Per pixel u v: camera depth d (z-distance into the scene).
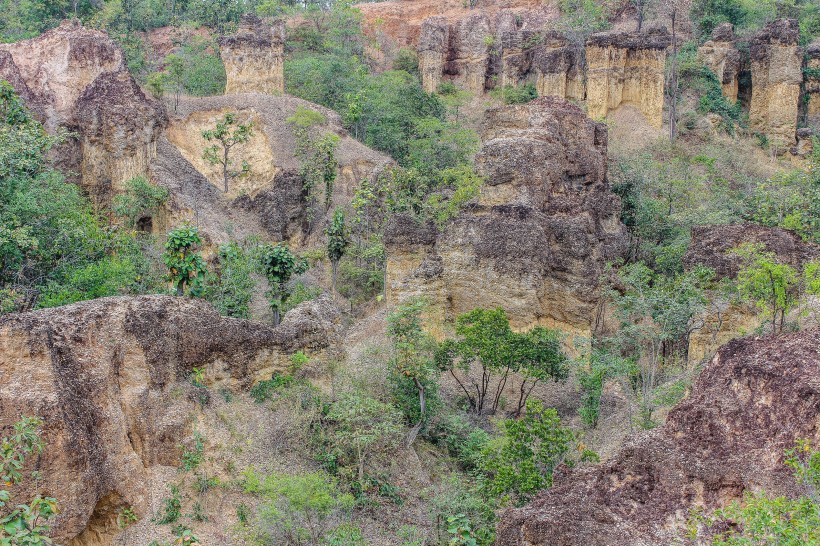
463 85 100.12
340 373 36.41
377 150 77.94
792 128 82.75
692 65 84.38
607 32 79.69
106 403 28.16
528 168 46.78
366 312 53.53
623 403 40.16
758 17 95.56
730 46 86.00
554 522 21.95
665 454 23.30
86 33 66.00
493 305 44.25
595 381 38.66
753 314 38.59
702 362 37.78
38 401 25.19
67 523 25.08
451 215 48.28
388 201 59.81
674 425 24.42
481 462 32.25
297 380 35.31
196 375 32.19
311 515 29.36
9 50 66.94
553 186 48.84
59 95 63.72
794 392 22.84
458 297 44.94
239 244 58.19
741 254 36.84
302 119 71.19
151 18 108.00
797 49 83.44
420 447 36.62
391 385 37.81
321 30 103.62
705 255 41.03
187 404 30.95
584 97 84.50
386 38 107.12
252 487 29.08
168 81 82.00
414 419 37.19
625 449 23.77
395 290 44.91
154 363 30.33
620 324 46.62
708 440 23.69
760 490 21.91
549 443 29.39
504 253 44.09
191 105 72.06
